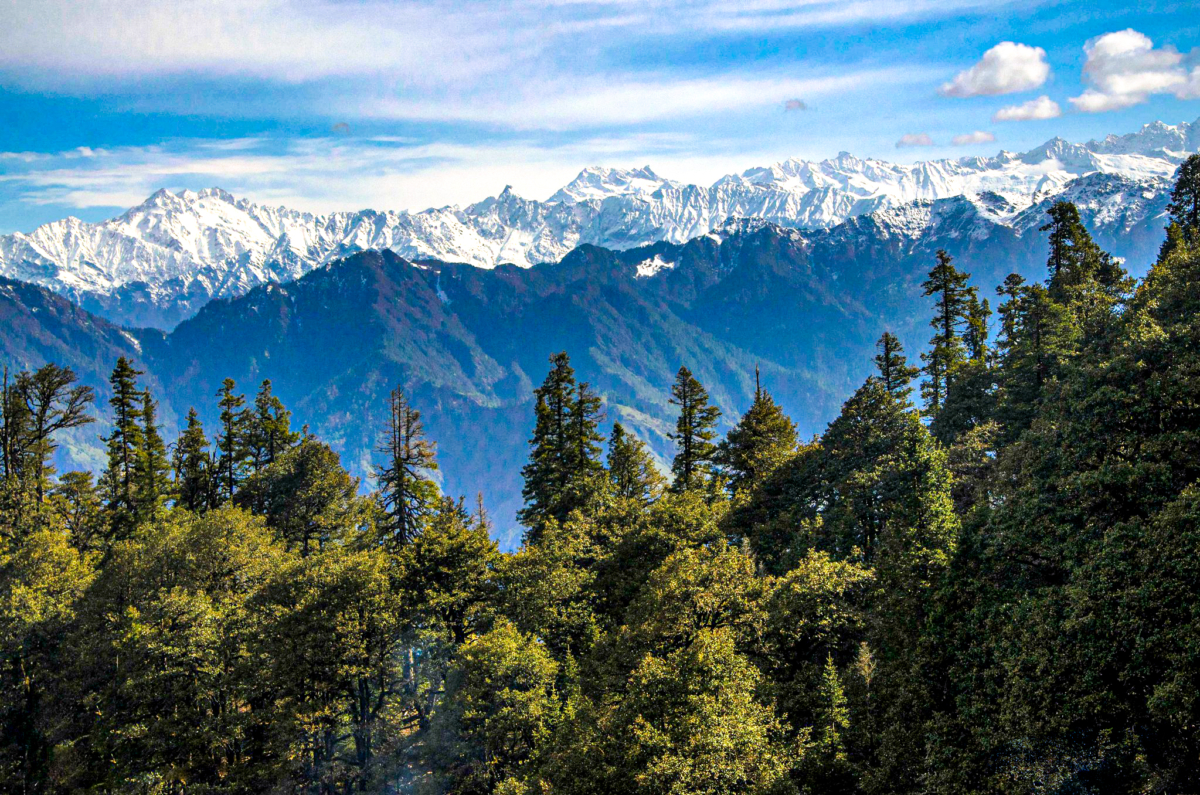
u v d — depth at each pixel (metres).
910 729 34.44
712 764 32.38
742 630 43.81
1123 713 27.89
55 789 47.94
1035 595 34.47
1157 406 34.06
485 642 47.00
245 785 47.47
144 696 49.81
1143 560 28.61
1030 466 38.62
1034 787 28.31
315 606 51.62
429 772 47.22
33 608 53.41
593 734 36.69
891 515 47.66
